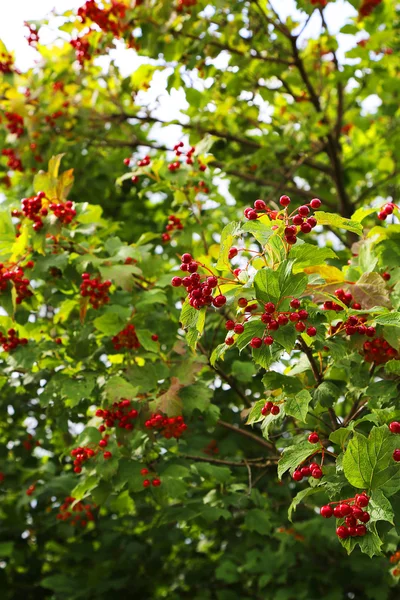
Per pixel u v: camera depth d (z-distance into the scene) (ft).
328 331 12.03
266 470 17.53
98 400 17.71
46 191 15.81
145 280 17.48
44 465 24.26
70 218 15.78
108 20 22.16
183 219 19.16
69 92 26.89
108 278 15.51
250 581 24.52
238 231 10.35
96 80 27.78
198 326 10.42
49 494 22.95
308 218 10.18
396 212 13.02
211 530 24.30
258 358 10.19
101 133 27.17
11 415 24.40
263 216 10.90
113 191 29.22
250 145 25.44
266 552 23.15
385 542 15.48
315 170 29.27
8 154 26.71
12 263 15.48
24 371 16.99
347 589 24.09
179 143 18.88
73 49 26.81
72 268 16.53
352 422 10.87
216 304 10.18
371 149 27.76
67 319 18.10
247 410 14.62
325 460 16.19
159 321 17.97
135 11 21.58
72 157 27.35
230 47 23.68
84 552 24.63
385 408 12.05
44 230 15.28
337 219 10.17
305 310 10.36
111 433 16.42
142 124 29.48
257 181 25.16
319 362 13.29
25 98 26.25
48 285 17.25
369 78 25.09
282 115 27.81
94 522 25.77
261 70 24.72
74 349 16.92
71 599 23.20
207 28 22.72
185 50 22.76
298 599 22.53
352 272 13.35
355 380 13.10
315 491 11.00
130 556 24.08
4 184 28.91
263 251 10.54
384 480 9.76
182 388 15.61
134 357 16.93
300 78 25.77
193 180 18.97
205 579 26.08
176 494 15.48
